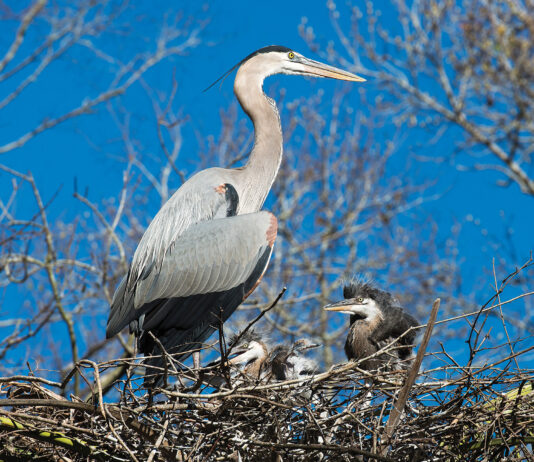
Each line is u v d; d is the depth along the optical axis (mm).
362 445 9742
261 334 13016
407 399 9656
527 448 9789
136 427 9273
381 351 9875
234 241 12078
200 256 12023
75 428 9141
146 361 11781
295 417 9875
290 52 14305
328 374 9656
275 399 9648
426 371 9719
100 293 19094
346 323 24406
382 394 10297
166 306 11906
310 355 12469
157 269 12086
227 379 9367
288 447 9023
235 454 9602
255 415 9695
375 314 12688
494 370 10039
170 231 12250
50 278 16422
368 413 9883
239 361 12094
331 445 8930
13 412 9203
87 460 9688
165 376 9250
